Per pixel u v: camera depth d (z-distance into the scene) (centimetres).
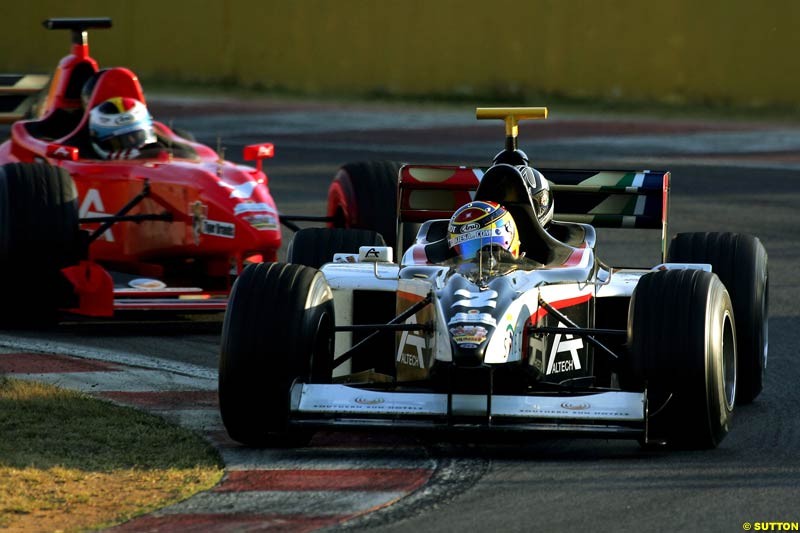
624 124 9525
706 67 10350
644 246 5006
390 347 2608
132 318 3600
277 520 1897
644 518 1911
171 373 2978
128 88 3991
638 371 2184
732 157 7806
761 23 10188
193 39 11719
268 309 2217
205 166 3709
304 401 2200
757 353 2705
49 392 2678
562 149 8081
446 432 2147
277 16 11481
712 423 2206
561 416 2136
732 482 2098
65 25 4238
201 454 2264
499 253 2456
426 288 2388
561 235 2716
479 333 2150
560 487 2067
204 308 3425
